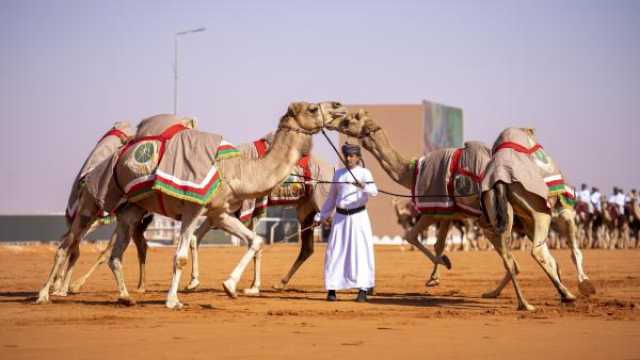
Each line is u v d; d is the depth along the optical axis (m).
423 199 15.05
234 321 10.77
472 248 41.09
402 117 55.31
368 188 13.62
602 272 21.98
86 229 13.51
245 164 12.68
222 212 12.94
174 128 12.72
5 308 12.35
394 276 21.33
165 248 40.06
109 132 14.27
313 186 15.58
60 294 14.38
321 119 12.99
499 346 8.52
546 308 12.32
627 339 9.03
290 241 46.75
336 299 13.97
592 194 41.06
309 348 8.38
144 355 7.95
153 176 12.26
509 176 11.97
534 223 12.18
